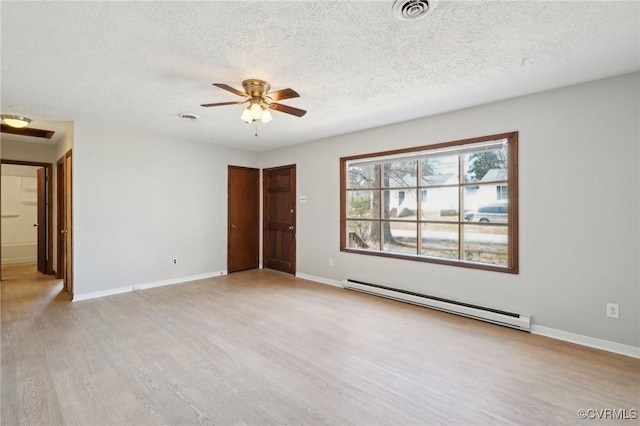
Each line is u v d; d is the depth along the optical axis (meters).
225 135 4.87
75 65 2.46
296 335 3.02
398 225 4.29
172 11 1.78
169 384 2.20
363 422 1.83
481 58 2.37
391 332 3.09
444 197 3.85
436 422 1.83
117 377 2.28
